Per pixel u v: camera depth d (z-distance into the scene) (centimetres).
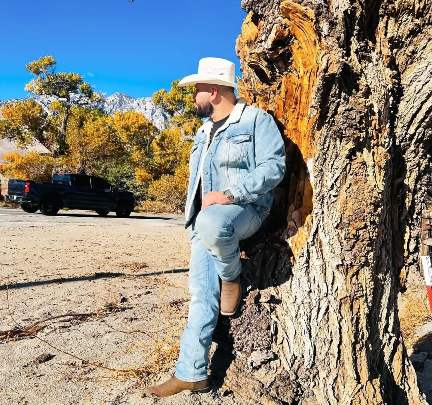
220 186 273
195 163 289
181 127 3984
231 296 271
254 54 314
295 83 285
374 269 281
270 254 294
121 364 303
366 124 272
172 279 595
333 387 270
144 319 400
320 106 266
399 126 340
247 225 258
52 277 570
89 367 299
